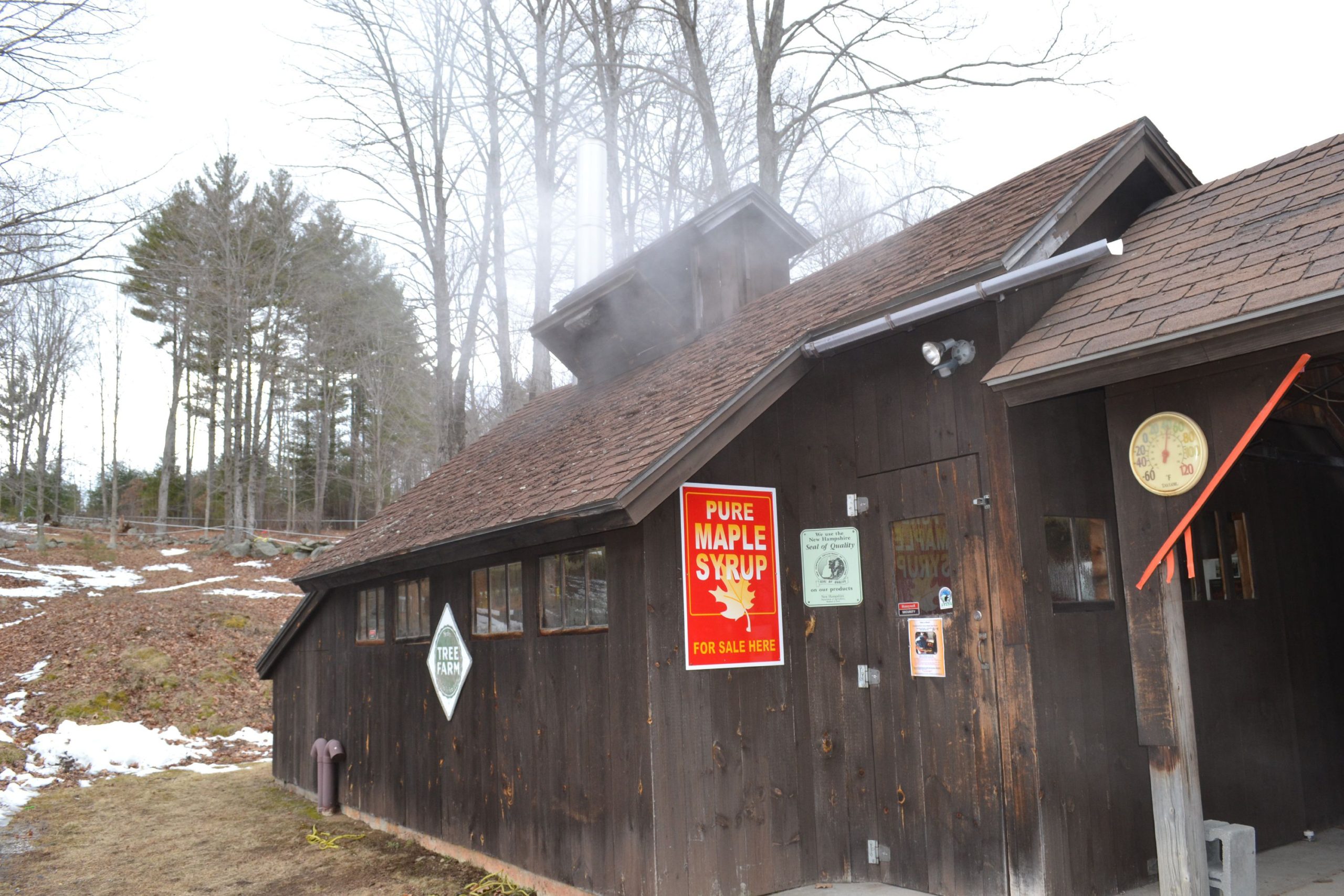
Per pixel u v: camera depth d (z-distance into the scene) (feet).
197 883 26.48
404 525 34.01
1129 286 18.97
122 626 59.67
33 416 146.51
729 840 20.34
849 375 22.98
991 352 19.76
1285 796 23.25
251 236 123.13
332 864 28.04
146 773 43.68
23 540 99.55
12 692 49.62
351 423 157.07
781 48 60.13
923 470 21.01
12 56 24.77
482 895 23.67
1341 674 25.73
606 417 28.35
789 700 22.02
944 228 25.52
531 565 24.52
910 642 20.86
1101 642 19.70
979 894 18.90
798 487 23.27
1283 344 14.62
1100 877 18.49
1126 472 17.46
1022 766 18.26
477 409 105.29
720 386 22.62
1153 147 22.57
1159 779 17.12
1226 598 23.07
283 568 91.20
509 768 24.91
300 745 40.16
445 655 28.73
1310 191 18.35
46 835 32.22
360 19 66.28
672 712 19.99
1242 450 15.66
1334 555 26.43
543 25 67.46
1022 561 18.74
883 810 21.18
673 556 20.71
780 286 35.17
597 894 20.98
